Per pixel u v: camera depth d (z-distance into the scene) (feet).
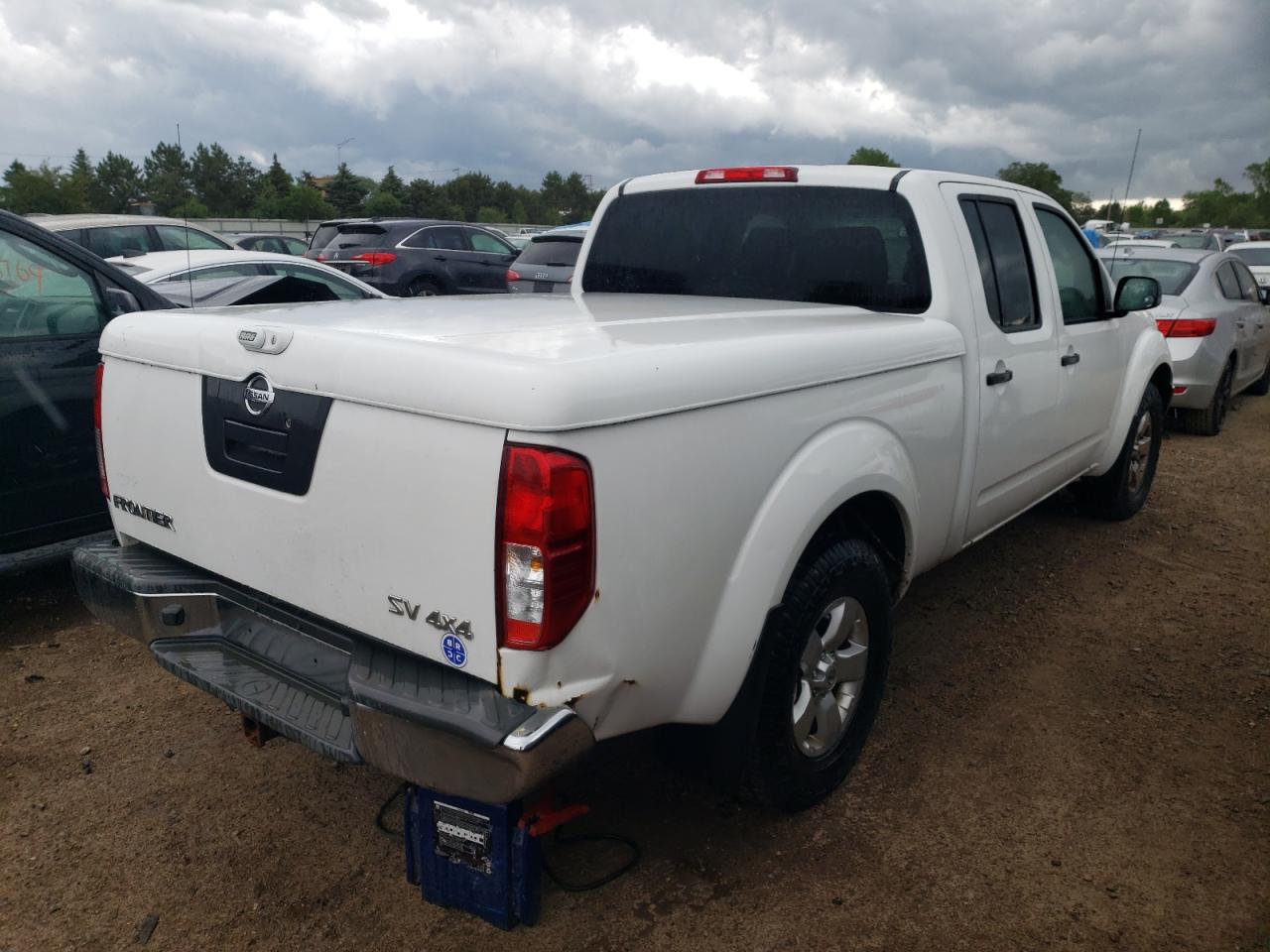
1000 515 12.86
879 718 11.43
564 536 6.13
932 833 9.30
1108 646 13.50
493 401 6.11
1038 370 12.70
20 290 13.29
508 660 6.29
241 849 9.01
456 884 7.84
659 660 7.11
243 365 7.60
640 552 6.71
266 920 8.11
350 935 7.94
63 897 8.35
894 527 10.25
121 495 9.19
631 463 6.55
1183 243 69.26
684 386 6.89
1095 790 10.02
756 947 7.84
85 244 33.45
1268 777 10.28
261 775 10.19
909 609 14.69
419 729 6.56
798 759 8.90
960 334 10.72
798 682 8.68
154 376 8.52
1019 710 11.66
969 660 12.99
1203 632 13.98
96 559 9.04
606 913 8.18
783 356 7.93
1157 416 18.70
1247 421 30.30
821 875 8.70
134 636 8.80
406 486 6.59
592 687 6.62
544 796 7.84
